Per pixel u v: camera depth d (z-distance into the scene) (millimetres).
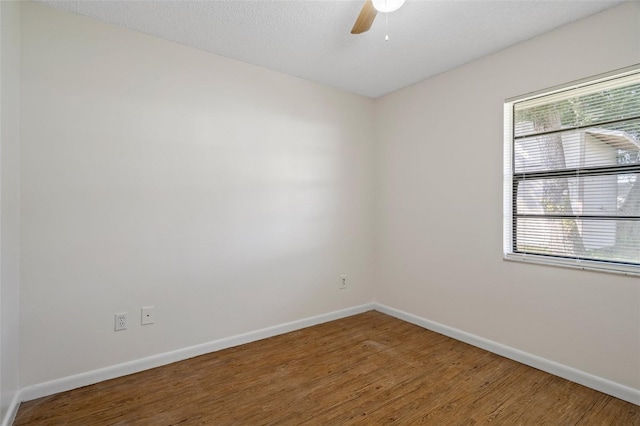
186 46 2514
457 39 2402
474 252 2771
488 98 2658
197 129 2564
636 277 1920
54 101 2031
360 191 3641
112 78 2223
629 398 1928
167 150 2434
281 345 2762
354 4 2012
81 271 2119
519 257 2488
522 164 2510
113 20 2178
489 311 2660
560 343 2238
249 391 2061
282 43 2480
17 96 1885
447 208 2986
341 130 3465
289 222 3086
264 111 2920
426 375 2256
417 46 2512
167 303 2434
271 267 2969
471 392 2047
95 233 2166
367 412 1850
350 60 2762
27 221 1950
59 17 2051
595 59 2072
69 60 2080
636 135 1961
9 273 1761
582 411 1854
